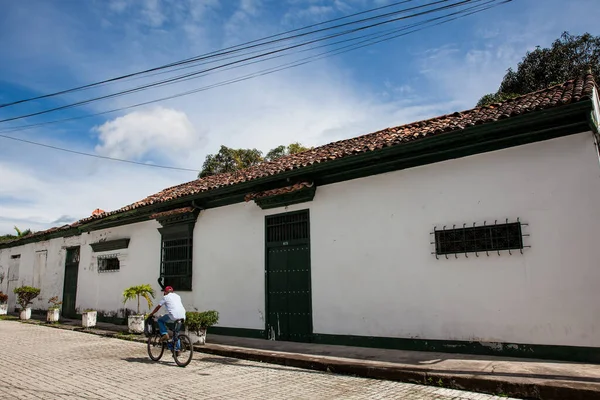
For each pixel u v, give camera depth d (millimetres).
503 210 7496
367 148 8633
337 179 9742
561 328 6789
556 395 5398
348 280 9281
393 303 8570
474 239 7734
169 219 13164
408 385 6406
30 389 6445
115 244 15305
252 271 11109
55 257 18812
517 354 7105
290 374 7348
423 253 8289
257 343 9953
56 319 16078
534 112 6812
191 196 11984
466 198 7906
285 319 10289
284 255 10547
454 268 7906
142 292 12414
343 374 7277
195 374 7422
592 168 6797
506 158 7566
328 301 9539
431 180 8375
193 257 12609
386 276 8734
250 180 10500
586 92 6586
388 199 8906
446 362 7031
